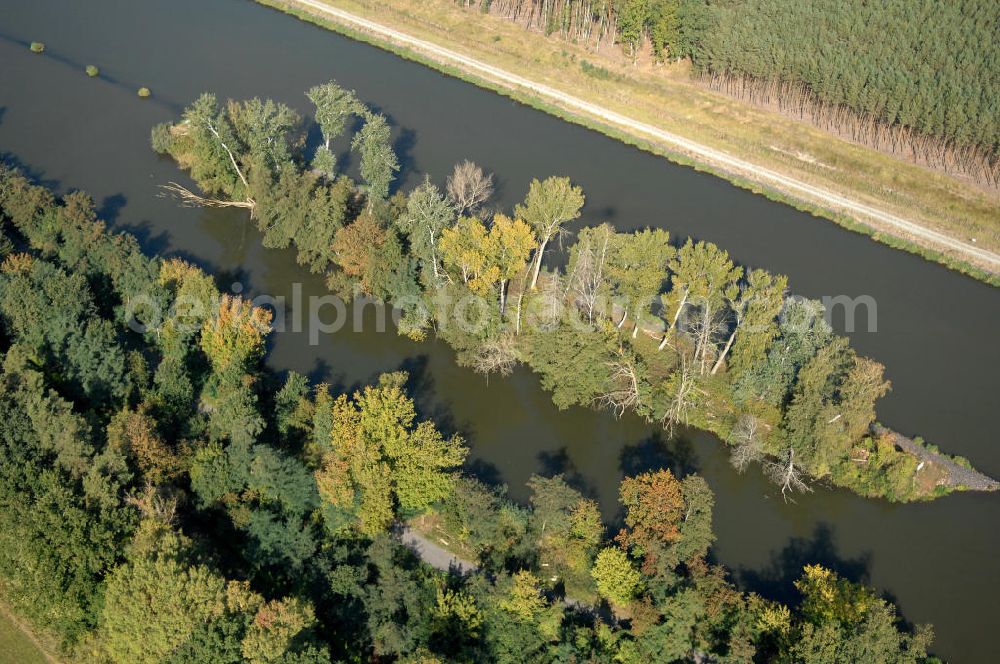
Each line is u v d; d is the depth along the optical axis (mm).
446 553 128625
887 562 135750
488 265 150750
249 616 110125
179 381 141000
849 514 141875
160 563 108250
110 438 125812
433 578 124062
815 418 137500
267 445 128750
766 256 191750
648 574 122125
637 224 196250
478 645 116438
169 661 105938
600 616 122812
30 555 113188
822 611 116312
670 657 115125
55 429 124000
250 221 188375
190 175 199750
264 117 175250
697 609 115625
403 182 198125
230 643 107250
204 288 151875
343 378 156875
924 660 121125
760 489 144375
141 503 118500
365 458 122375
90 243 161250
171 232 184250
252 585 121750
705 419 150875
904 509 143000
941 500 144500
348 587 118688
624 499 130375
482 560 127625
